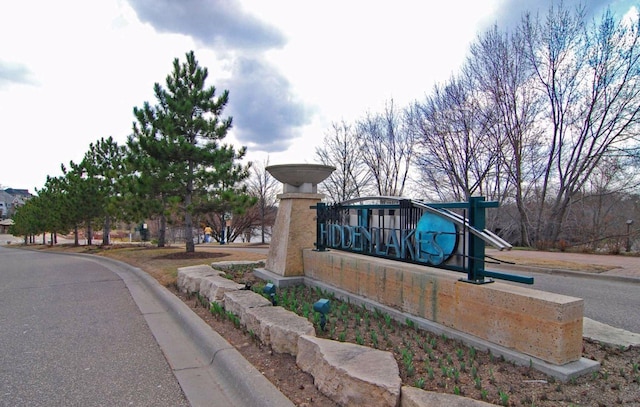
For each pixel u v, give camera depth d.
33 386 3.44
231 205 12.80
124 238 49.66
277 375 3.31
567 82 18.17
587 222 18.52
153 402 3.13
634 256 13.66
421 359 3.31
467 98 21.45
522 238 20.72
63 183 26.45
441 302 4.02
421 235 4.55
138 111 13.13
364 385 2.57
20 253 25.64
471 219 3.86
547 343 3.03
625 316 5.58
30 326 5.40
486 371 3.05
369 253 5.54
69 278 10.27
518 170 20.06
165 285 8.11
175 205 12.28
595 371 3.00
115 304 6.80
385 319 4.39
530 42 18.91
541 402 2.56
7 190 101.50
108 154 23.42
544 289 7.78
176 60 13.45
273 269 7.45
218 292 5.75
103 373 3.72
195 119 13.01
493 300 3.46
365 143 29.33
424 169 24.31
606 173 17.98
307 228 7.28
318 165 7.13
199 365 3.93
